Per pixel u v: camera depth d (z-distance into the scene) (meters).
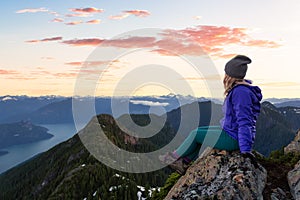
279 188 4.79
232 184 4.46
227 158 4.88
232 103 4.64
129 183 73.81
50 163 118.12
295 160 5.46
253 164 4.82
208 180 4.75
